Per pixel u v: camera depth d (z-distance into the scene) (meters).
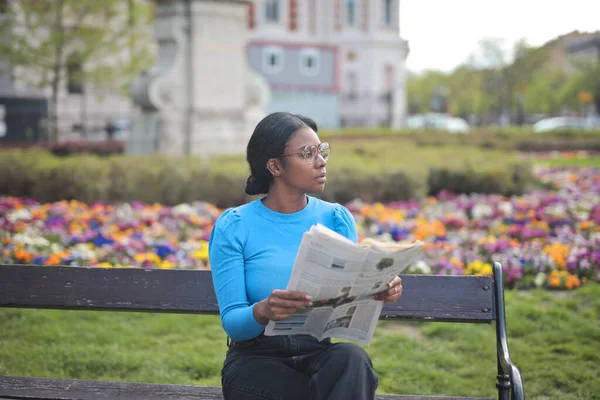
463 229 8.95
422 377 4.98
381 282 2.90
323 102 49.38
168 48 16.88
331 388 2.88
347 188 11.27
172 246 7.82
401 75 54.19
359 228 8.84
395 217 9.27
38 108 32.84
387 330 6.00
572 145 29.00
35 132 32.22
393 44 53.62
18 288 3.80
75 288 3.77
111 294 3.74
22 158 11.63
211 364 5.07
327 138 27.91
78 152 20.86
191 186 11.45
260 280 3.14
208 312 3.68
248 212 3.26
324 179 3.22
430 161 12.95
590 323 5.95
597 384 4.81
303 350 3.22
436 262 7.07
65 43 24.44
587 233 8.80
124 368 5.06
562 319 6.05
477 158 13.35
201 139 16.72
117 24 27.23
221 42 16.98
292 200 3.26
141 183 11.43
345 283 2.81
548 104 69.44
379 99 52.59
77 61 24.84
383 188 11.35
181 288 3.71
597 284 6.98
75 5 23.69
